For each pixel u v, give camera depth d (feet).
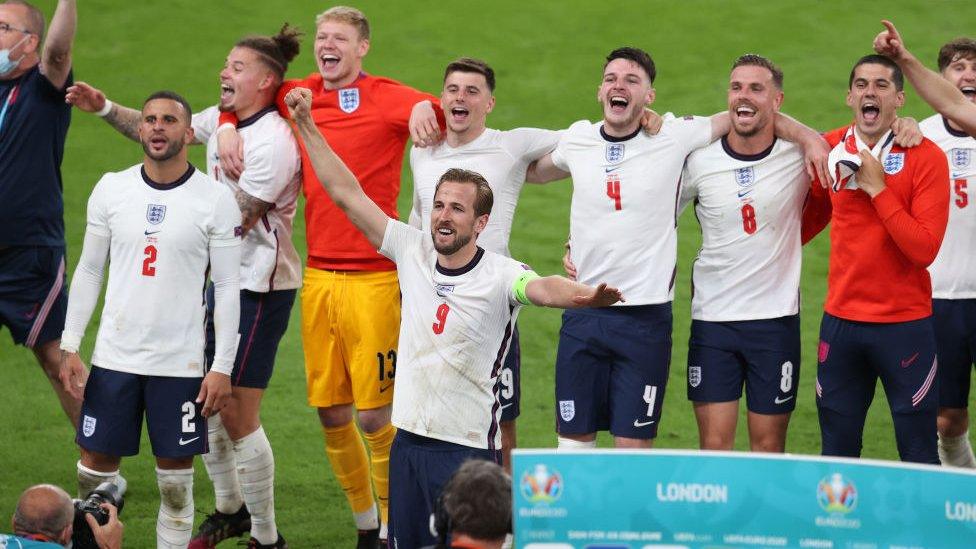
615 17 174.40
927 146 70.95
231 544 83.46
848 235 72.64
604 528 49.93
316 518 83.46
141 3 175.01
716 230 75.10
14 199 83.35
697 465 49.47
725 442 76.38
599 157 75.66
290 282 81.05
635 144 75.15
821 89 153.17
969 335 82.79
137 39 165.68
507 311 63.31
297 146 79.56
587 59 163.84
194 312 70.90
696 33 168.86
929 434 74.02
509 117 149.59
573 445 77.87
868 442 93.50
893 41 71.00
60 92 83.97
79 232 126.82
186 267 70.33
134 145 145.18
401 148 81.00
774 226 74.28
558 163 78.18
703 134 74.90
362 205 66.03
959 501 48.06
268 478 78.84
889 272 71.87
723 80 156.46
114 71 157.38
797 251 75.20
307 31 168.55
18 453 90.43
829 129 143.33
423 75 158.51
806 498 49.03
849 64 159.22
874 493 48.65
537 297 61.05
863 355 73.82
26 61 83.15
